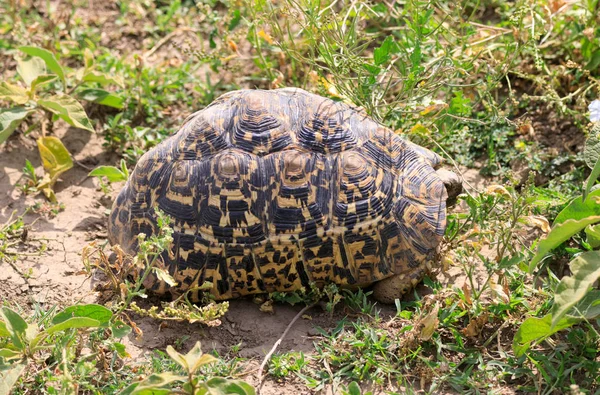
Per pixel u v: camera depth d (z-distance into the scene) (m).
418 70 4.22
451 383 3.32
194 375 3.28
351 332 3.60
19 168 4.77
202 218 3.57
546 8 4.54
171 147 3.73
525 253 3.93
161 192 3.67
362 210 3.56
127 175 4.38
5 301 3.79
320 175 3.57
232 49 4.98
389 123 4.57
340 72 4.37
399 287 3.67
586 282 3.01
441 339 3.55
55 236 4.29
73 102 4.64
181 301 3.68
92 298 3.85
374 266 3.61
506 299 3.47
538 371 3.34
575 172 4.44
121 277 3.68
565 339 3.49
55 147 4.60
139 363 3.45
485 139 4.76
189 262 3.59
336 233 3.54
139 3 5.90
